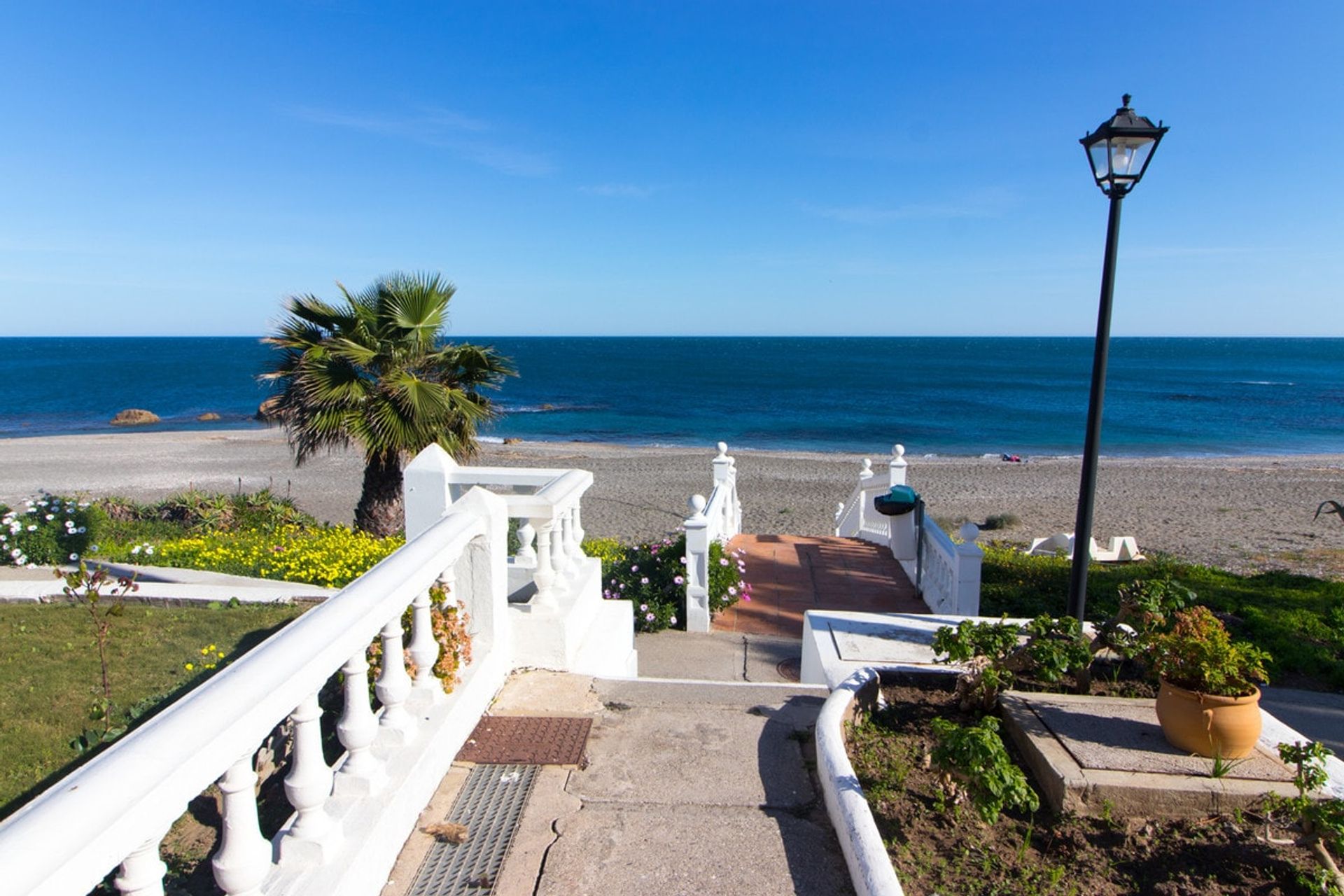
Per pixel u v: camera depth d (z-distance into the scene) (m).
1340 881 2.59
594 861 2.80
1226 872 2.73
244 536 10.53
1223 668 3.16
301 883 2.31
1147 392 63.34
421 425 10.26
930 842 2.89
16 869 1.26
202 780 1.74
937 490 23.81
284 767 3.42
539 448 35.22
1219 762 3.09
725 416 50.50
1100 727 3.50
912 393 65.44
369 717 2.76
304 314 10.43
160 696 4.27
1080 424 45.28
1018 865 2.76
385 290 10.62
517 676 4.29
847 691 3.90
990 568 9.67
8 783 3.48
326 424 10.01
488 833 2.96
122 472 26.00
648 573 8.18
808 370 94.94
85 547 9.62
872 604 8.59
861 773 3.33
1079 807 3.03
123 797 1.51
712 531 8.96
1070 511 20.56
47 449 31.58
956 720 3.82
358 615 2.57
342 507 20.80
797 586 9.26
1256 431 41.75
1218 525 18.70
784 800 3.21
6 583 6.57
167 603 6.16
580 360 116.31
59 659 4.81
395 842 2.76
